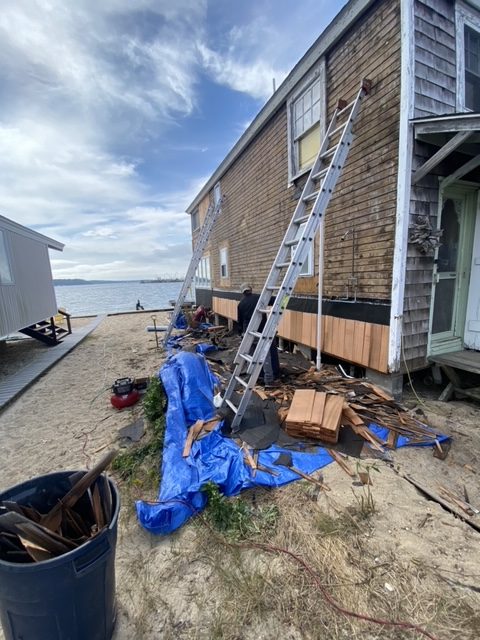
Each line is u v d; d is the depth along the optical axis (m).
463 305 4.34
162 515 2.07
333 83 4.48
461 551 1.83
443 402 3.80
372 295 4.04
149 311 18.67
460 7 3.69
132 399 4.38
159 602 1.63
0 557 1.27
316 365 5.17
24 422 4.08
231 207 9.20
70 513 1.51
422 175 3.46
